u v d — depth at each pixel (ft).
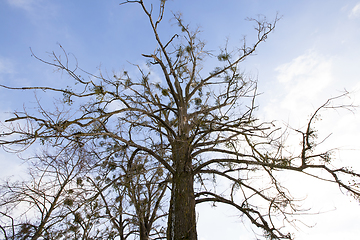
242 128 24.16
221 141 22.74
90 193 24.64
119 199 26.73
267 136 23.58
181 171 22.43
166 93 32.89
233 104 26.55
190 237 18.79
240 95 25.90
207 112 24.94
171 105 33.47
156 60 28.22
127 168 25.93
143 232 28.17
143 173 24.44
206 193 23.66
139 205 25.64
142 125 26.07
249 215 21.27
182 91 29.73
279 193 22.59
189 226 19.36
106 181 26.50
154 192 27.71
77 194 23.67
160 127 30.71
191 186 21.97
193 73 30.89
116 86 25.58
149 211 29.12
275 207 21.71
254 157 23.59
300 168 21.68
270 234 20.25
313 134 21.43
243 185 22.77
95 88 24.45
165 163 23.17
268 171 23.53
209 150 23.89
